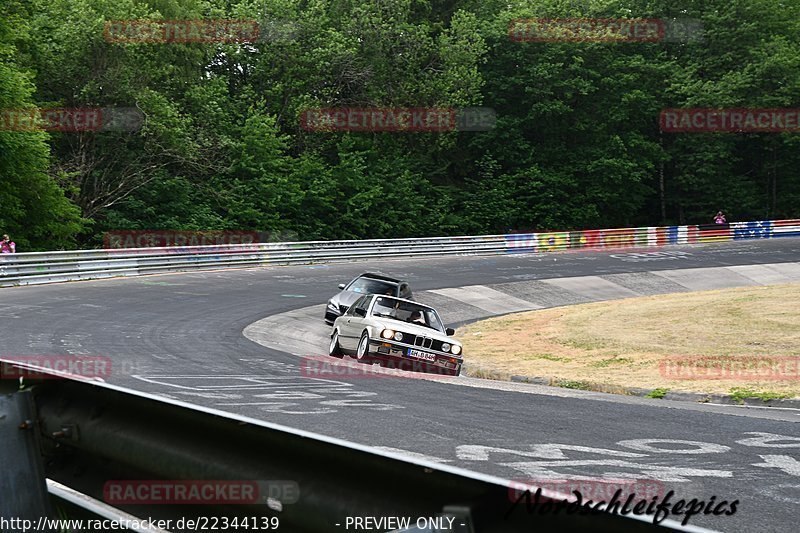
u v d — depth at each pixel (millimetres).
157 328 17594
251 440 2957
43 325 16469
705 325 20250
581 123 67750
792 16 75375
